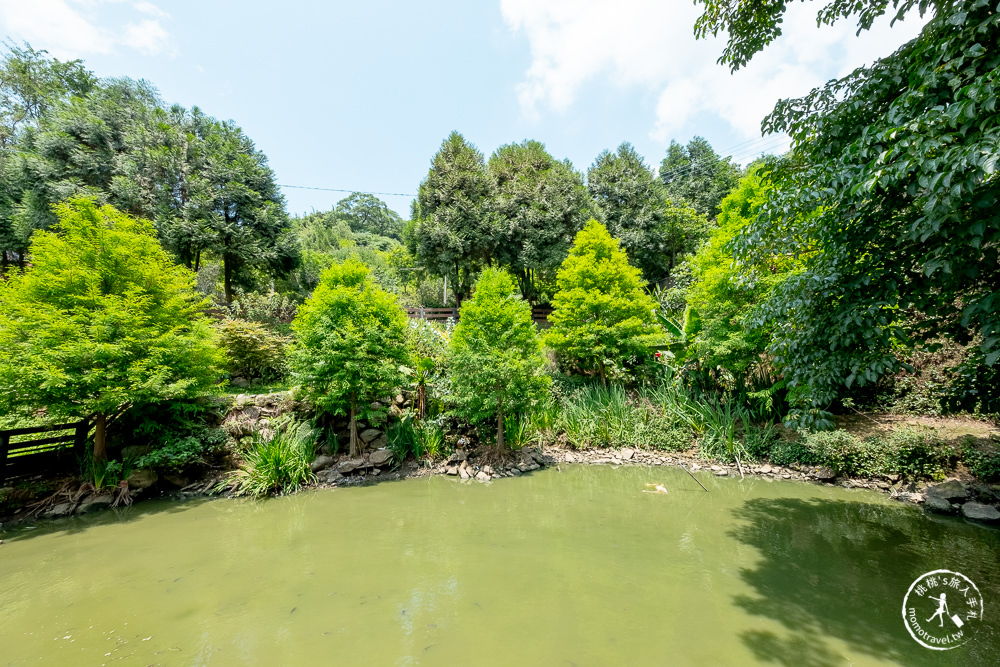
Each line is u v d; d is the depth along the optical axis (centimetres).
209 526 636
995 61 288
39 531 618
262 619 398
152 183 1680
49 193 1539
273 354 1210
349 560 522
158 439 794
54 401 678
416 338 1258
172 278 809
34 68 2131
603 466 975
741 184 1113
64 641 366
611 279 1272
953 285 343
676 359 1246
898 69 382
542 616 403
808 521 646
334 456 914
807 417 448
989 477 705
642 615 404
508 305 995
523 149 2519
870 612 405
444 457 977
